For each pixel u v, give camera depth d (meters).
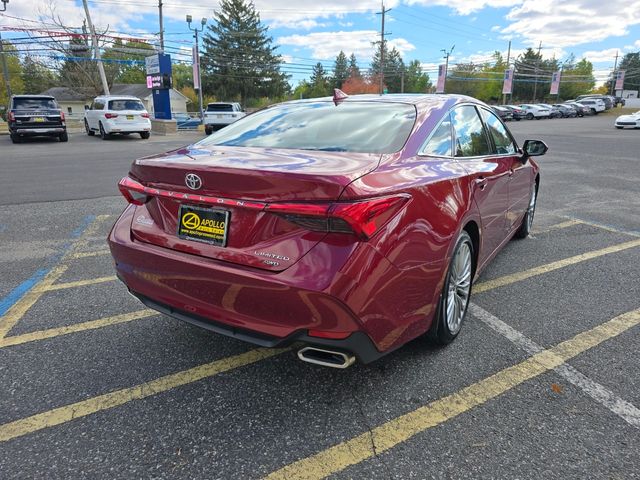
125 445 2.16
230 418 2.35
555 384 2.61
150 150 15.03
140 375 2.71
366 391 2.56
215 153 2.63
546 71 96.94
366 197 2.03
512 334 3.17
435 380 2.65
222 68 72.94
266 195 2.10
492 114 4.06
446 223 2.57
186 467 2.03
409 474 1.99
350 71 97.50
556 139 20.86
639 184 9.16
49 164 11.55
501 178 3.66
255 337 2.24
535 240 5.39
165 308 2.57
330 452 2.12
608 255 4.83
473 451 2.12
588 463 2.04
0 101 56.28
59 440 2.19
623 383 2.62
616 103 71.69
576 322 3.35
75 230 5.70
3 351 2.94
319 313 2.03
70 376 2.69
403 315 2.32
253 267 2.14
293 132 2.96
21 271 4.30
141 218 2.66
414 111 2.96
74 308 3.54
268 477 1.98
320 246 2.03
